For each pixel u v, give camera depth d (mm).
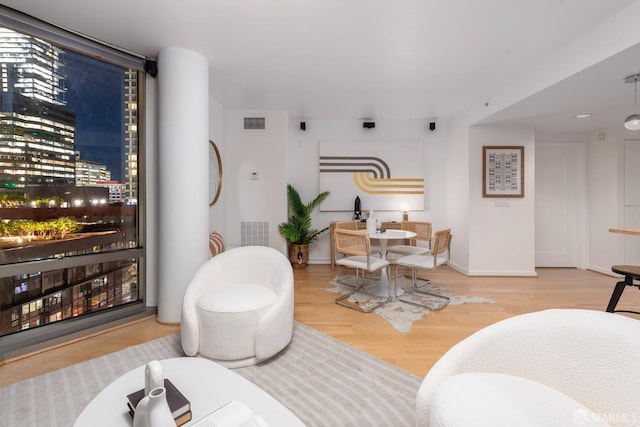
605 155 4434
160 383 927
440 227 4980
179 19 2191
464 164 4367
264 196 4531
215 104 3961
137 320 2662
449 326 2533
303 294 3391
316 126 5012
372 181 4969
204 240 2701
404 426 1402
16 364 1935
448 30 2352
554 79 2711
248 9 2086
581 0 2000
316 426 1398
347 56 2762
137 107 2723
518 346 1099
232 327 1839
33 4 1986
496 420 853
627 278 2441
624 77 2566
